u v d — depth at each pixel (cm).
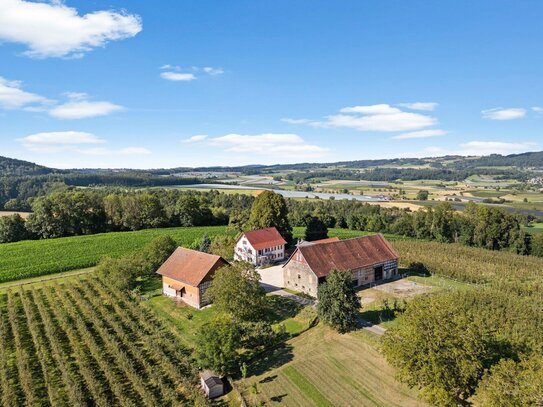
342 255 6456
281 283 6712
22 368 3847
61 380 3756
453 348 3162
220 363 3688
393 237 11500
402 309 5222
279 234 8550
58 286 6500
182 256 6259
